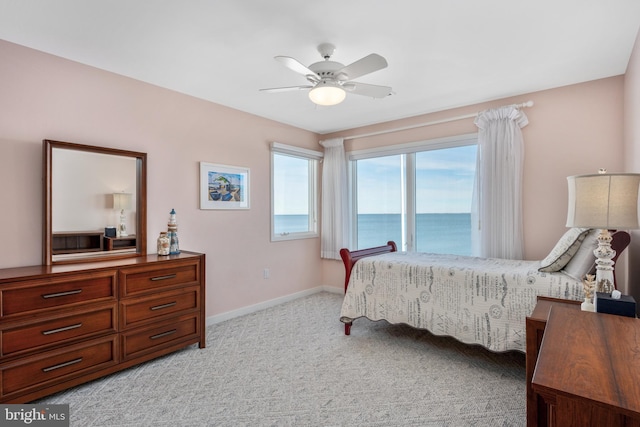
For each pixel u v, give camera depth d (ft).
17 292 6.48
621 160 9.41
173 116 10.57
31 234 7.87
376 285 10.05
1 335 6.28
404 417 6.38
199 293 9.48
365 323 11.71
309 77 7.69
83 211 8.53
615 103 9.50
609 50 8.04
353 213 15.65
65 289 7.08
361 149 15.06
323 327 11.27
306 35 7.32
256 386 7.51
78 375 7.20
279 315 12.54
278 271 14.06
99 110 8.98
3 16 6.60
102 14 6.55
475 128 12.00
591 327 3.98
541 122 10.65
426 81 9.89
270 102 11.72
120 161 9.25
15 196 7.66
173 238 9.71
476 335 8.27
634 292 8.42
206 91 10.69
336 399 6.99
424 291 9.20
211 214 11.60
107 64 8.76
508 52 8.14
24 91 7.79
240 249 12.55
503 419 6.29
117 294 7.84
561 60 8.55
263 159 13.46
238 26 6.98
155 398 7.03
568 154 10.20
